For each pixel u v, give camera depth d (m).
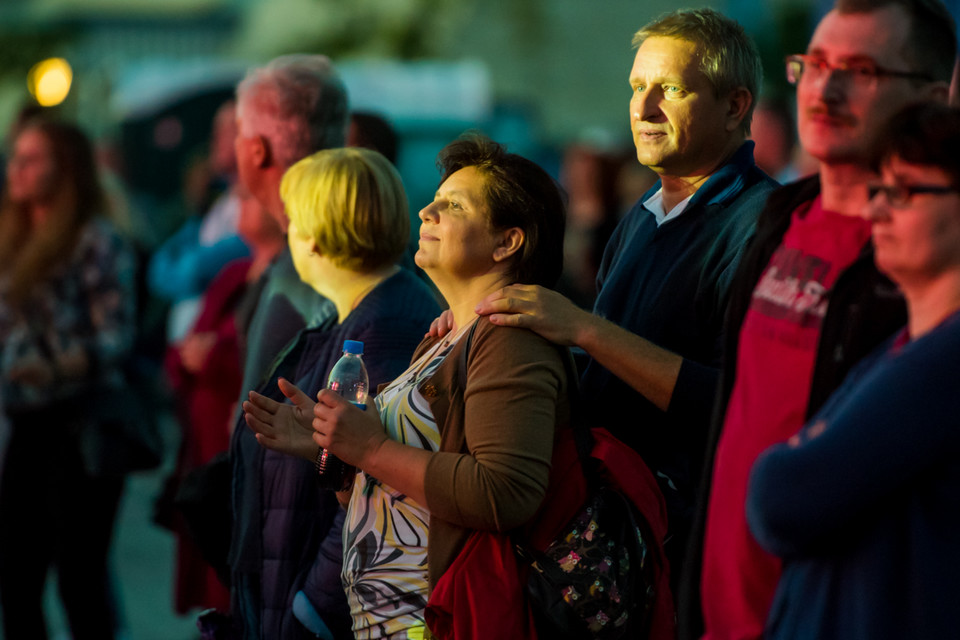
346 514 4.87
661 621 4.34
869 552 3.12
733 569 3.59
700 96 4.85
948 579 3.00
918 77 3.44
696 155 4.92
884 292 3.37
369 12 35.78
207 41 44.38
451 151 4.67
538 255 4.55
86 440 7.79
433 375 4.47
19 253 8.12
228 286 8.18
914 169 3.08
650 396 4.47
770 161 12.72
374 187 5.52
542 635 4.21
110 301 7.98
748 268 3.74
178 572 7.93
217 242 11.32
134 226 8.75
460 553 4.28
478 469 4.16
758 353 3.62
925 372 2.99
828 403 3.33
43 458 7.89
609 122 33.09
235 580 5.79
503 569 4.20
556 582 4.17
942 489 3.03
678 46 4.86
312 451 4.82
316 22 36.16
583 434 4.41
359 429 4.39
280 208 6.56
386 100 23.36
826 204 3.61
